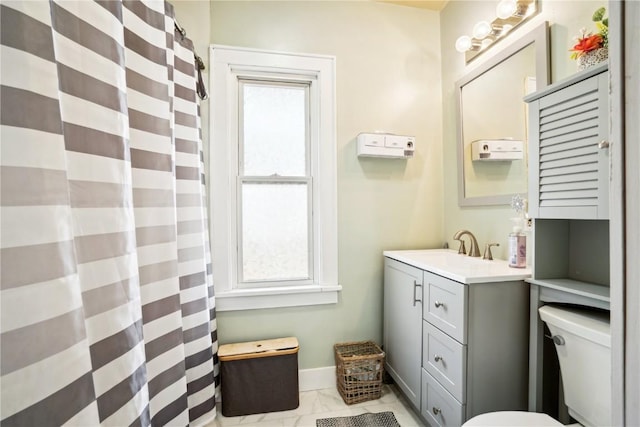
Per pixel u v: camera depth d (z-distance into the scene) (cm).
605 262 107
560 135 102
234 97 191
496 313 120
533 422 97
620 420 44
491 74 169
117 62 76
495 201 166
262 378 170
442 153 215
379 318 207
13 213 47
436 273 137
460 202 195
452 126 205
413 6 212
